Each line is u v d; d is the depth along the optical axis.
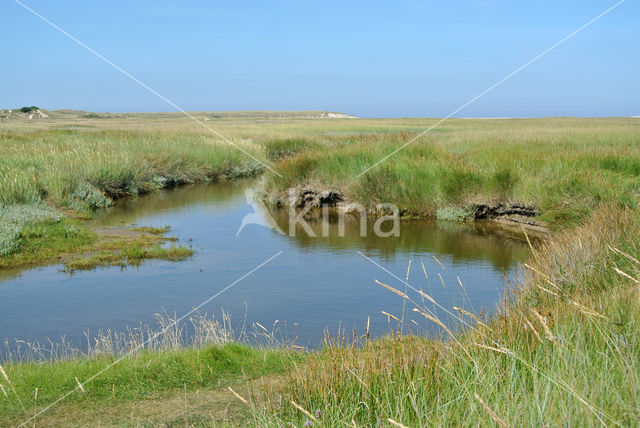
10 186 16.34
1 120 119.31
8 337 7.55
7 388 5.34
